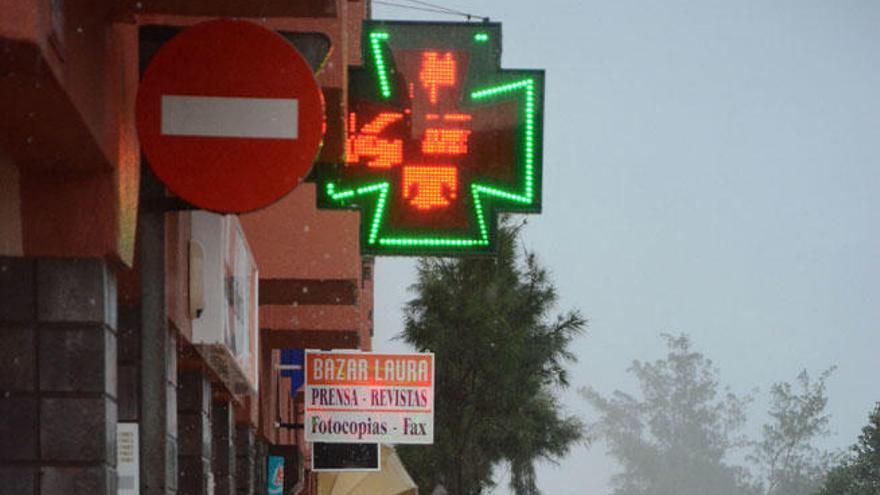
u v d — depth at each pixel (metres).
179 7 13.03
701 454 183.75
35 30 10.24
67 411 13.48
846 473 94.81
